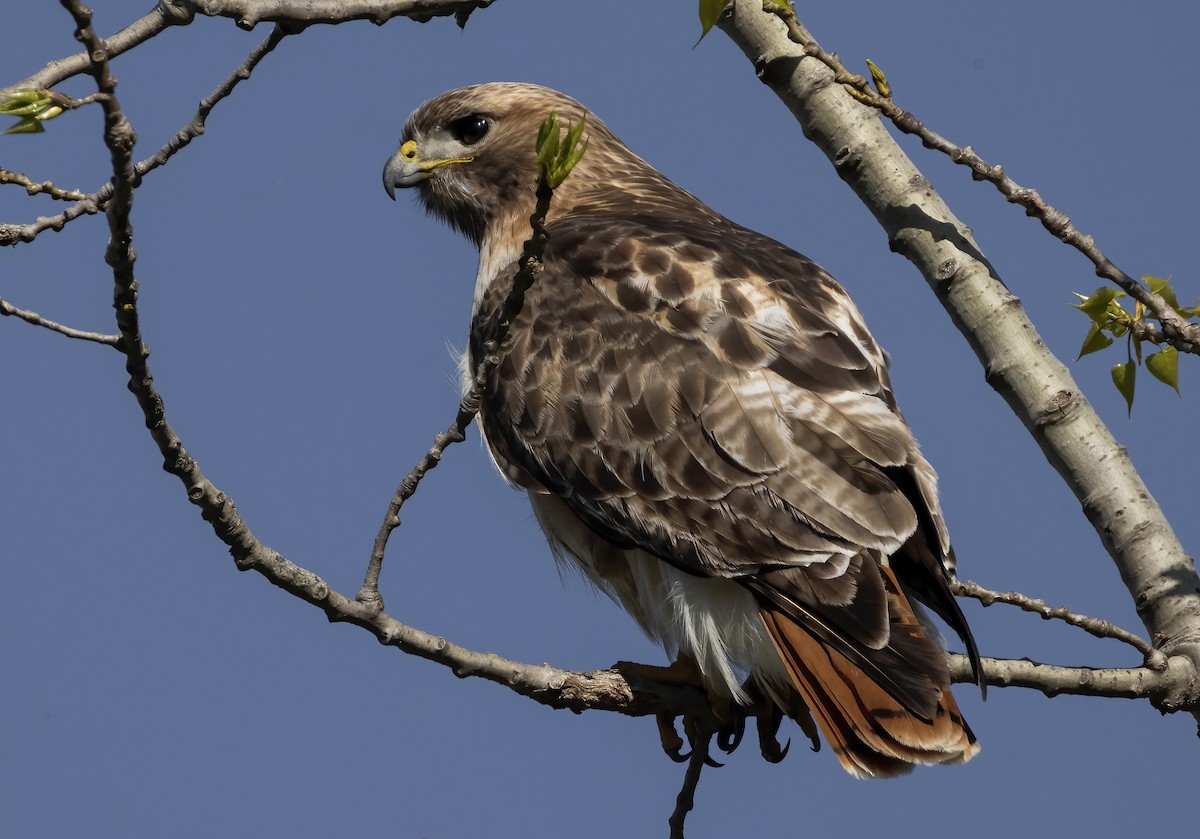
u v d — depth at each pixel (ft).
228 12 25.02
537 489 34.81
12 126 21.43
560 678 30.42
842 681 29.91
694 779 32.96
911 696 28.76
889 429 31.53
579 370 34.04
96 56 20.83
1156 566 31.12
